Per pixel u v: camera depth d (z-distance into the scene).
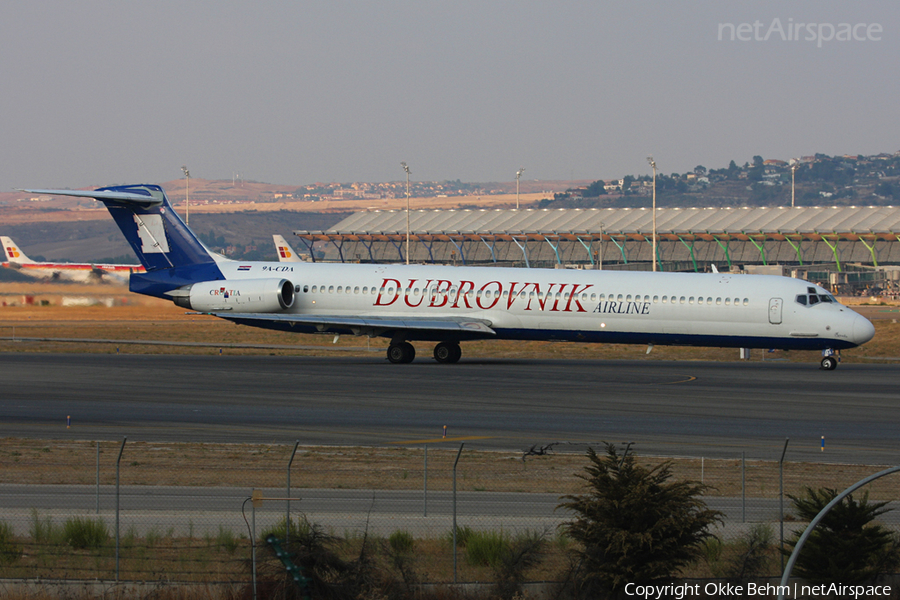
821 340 193.75
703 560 73.62
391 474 100.00
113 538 76.06
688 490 68.62
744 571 70.06
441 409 144.50
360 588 66.38
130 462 104.94
